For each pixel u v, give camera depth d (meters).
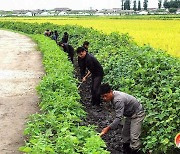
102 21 66.00
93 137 5.74
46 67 14.22
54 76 10.92
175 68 10.73
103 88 7.24
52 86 10.20
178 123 7.64
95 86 11.48
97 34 25.30
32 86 14.34
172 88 9.09
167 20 63.88
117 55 14.33
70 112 7.65
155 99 8.87
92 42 21.00
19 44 34.38
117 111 7.21
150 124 8.25
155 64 11.09
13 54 26.06
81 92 14.01
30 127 6.74
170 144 7.16
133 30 39.47
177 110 7.87
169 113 8.00
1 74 17.30
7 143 8.07
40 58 23.33
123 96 7.44
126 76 11.63
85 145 5.56
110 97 7.32
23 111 10.61
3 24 68.12
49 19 82.50
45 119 7.01
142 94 9.91
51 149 5.23
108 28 44.03
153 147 7.55
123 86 11.22
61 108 7.83
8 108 10.97
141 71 10.64
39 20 78.19
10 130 8.92
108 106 11.88
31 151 5.31
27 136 8.48
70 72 12.58
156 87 9.91
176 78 9.39
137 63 11.73
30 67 19.58
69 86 10.15
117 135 9.38
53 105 8.12
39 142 5.42
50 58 15.99
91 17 89.25
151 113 8.11
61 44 19.61
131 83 10.74
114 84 12.02
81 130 6.27
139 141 7.91
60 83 10.27
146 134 8.27
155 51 13.72
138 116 7.74
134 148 7.87
